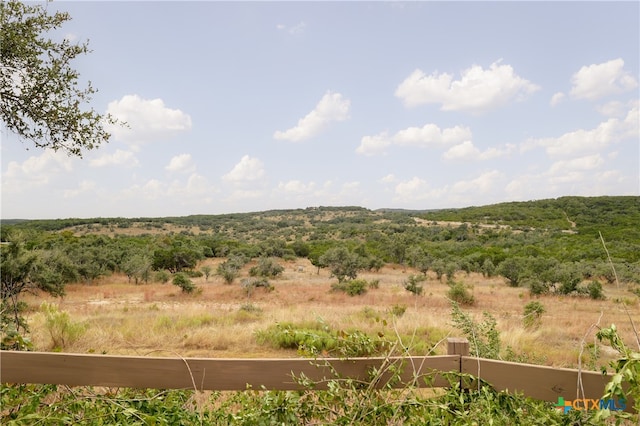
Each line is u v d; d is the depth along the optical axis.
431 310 17.45
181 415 2.25
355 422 2.04
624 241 45.66
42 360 2.13
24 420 2.17
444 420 1.99
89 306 18.08
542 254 39.78
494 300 21.62
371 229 92.62
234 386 2.15
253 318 13.82
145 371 2.14
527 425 1.92
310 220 139.50
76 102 5.11
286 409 2.10
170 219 124.31
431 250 50.38
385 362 2.11
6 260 15.41
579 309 17.89
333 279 35.25
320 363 2.18
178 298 23.22
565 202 108.50
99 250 35.34
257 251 53.66
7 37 4.54
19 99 4.78
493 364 2.07
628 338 9.39
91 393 2.50
